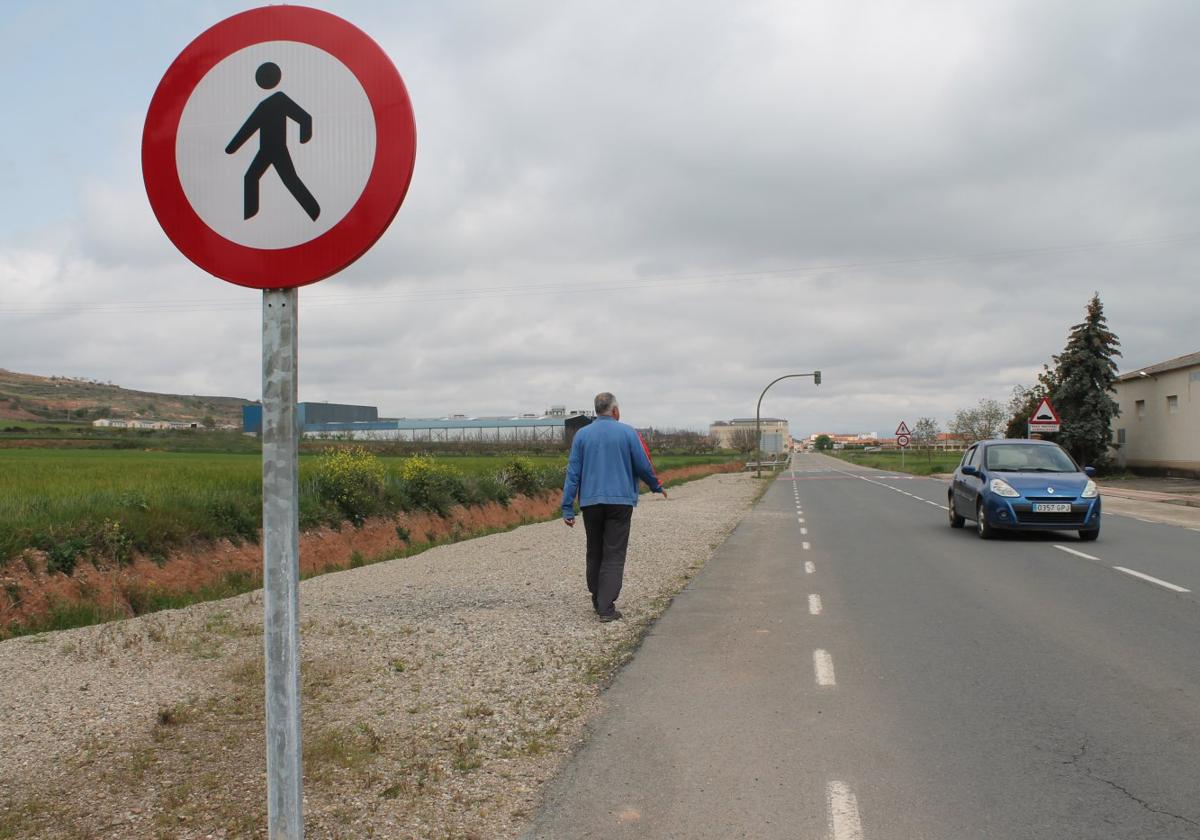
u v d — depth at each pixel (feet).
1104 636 24.66
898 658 22.16
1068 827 12.10
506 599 31.09
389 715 17.39
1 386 483.92
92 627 26.68
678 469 184.85
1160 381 133.08
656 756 15.06
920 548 46.93
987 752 15.17
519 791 13.50
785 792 13.41
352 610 29.04
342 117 8.32
